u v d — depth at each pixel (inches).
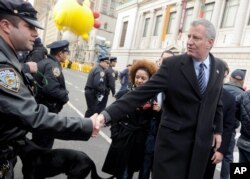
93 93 277.0
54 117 67.3
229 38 939.3
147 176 134.6
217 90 107.2
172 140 102.1
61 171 96.7
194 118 101.7
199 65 104.7
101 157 210.2
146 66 135.3
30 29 70.1
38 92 149.4
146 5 1493.6
